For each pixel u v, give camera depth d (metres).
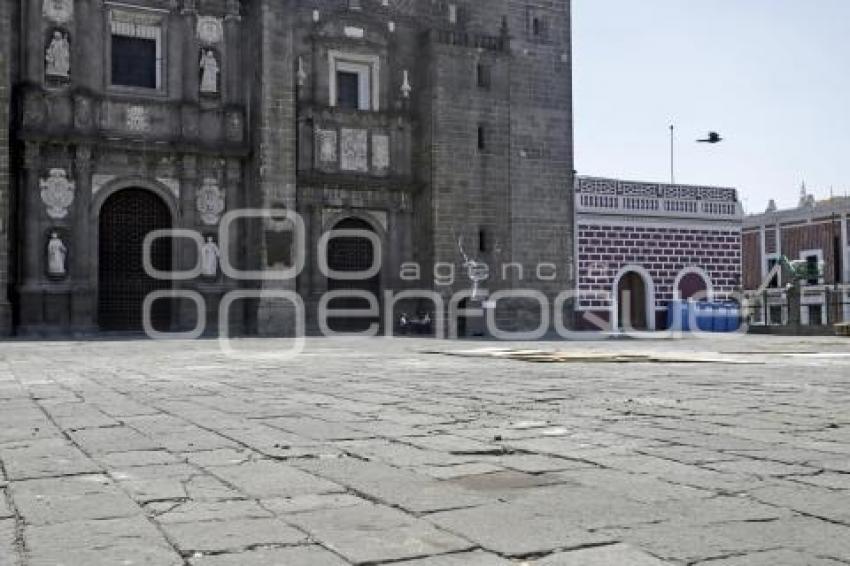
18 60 34.66
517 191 42.47
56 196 34.69
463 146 41.06
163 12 37.00
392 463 6.65
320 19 39.97
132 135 36.03
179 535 4.61
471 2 43.03
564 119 43.94
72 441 7.87
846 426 8.53
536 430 8.34
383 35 41.25
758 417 9.21
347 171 39.97
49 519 4.99
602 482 5.90
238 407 10.50
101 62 35.97
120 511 5.17
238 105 37.75
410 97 41.84
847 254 54.34
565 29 44.44
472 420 9.12
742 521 4.84
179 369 17.14
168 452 7.26
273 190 36.56
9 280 34.09
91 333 34.94
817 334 38.59
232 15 38.12
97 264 35.38
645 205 46.97
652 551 4.27
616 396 11.47
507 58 42.25
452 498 5.43
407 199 41.31
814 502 5.29
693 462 6.61
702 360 18.94
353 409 10.20
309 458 6.93
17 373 16.03
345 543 4.43
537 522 4.82
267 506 5.27
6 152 32.56
